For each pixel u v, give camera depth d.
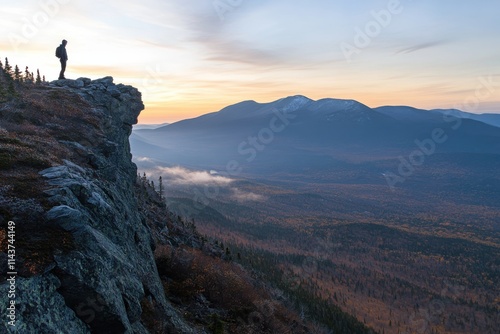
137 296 11.42
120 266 11.26
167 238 34.56
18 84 27.34
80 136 21.92
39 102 23.80
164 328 13.73
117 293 10.19
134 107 36.81
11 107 21.02
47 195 11.27
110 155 23.41
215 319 19.14
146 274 15.69
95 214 12.98
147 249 19.28
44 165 13.69
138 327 11.75
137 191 45.69
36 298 8.06
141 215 25.84
